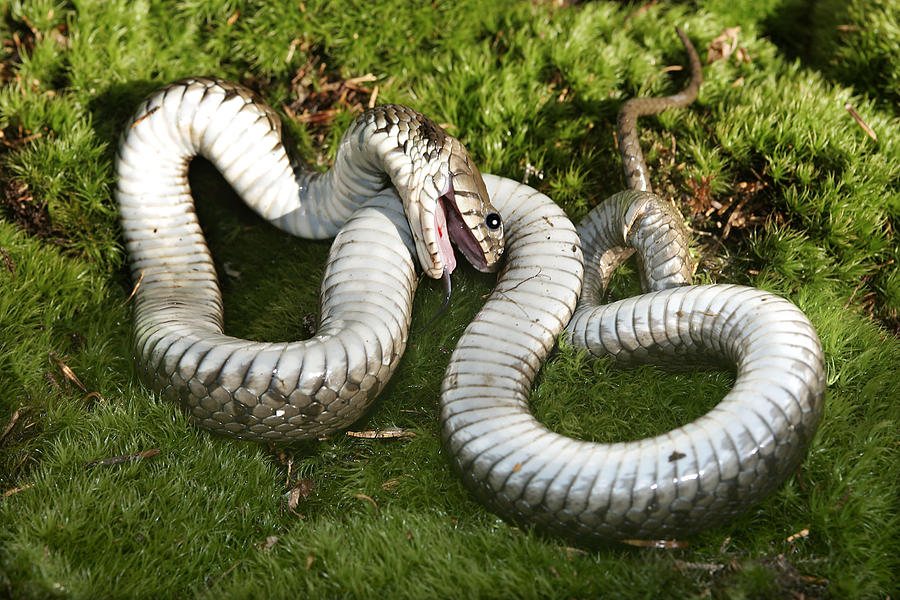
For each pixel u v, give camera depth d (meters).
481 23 0.61
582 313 0.53
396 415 0.53
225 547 0.50
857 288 0.55
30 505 0.50
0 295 0.54
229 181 0.56
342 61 0.60
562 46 0.60
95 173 0.56
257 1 0.60
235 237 0.58
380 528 0.50
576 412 0.52
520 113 0.58
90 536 0.49
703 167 0.57
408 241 0.54
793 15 0.63
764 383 0.49
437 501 0.51
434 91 0.59
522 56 0.60
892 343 0.53
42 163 0.56
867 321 0.54
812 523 0.49
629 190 0.55
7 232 0.55
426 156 0.52
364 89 0.60
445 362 0.54
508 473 0.49
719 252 0.57
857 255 0.56
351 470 0.52
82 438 0.52
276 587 0.48
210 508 0.51
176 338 0.52
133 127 0.55
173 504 0.50
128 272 0.57
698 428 0.48
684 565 0.48
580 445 0.49
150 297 0.55
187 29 0.60
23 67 0.58
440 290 0.55
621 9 0.63
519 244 0.54
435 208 0.52
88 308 0.55
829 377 0.52
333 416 0.51
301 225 0.57
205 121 0.55
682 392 0.52
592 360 0.53
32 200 0.56
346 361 0.51
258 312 0.56
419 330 0.55
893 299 0.55
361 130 0.53
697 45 0.61
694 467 0.48
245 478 0.51
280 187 0.56
